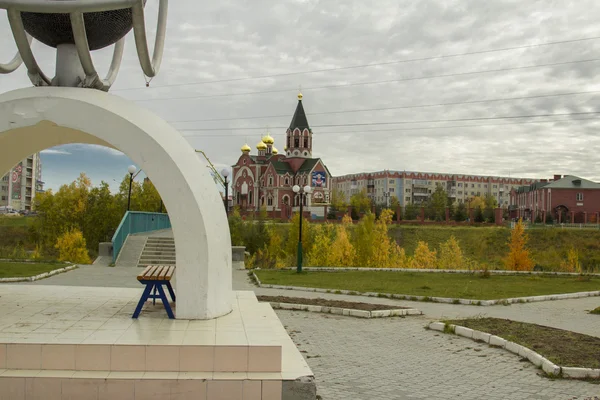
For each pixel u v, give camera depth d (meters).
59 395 5.23
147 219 28.16
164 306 7.10
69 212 38.25
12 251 26.19
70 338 5.75
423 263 30.22
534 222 62.22
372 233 29.80
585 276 19.53
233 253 22.39
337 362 7.43
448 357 7.79
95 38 7.25
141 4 6.43
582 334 8.81
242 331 6.24
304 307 11.69
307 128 77.44
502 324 9.61
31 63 6.87
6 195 73.19
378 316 11.01
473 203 92.38
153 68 7.43
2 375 5.25
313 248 31.25
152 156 6.67
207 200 6.97
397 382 6.55
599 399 5.98
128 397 5.26
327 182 75.12
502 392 6.21
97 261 20.95
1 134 6.79
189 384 5.30
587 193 67.94
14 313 7.10
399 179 104.69
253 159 80.00
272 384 5.36
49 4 6.30
